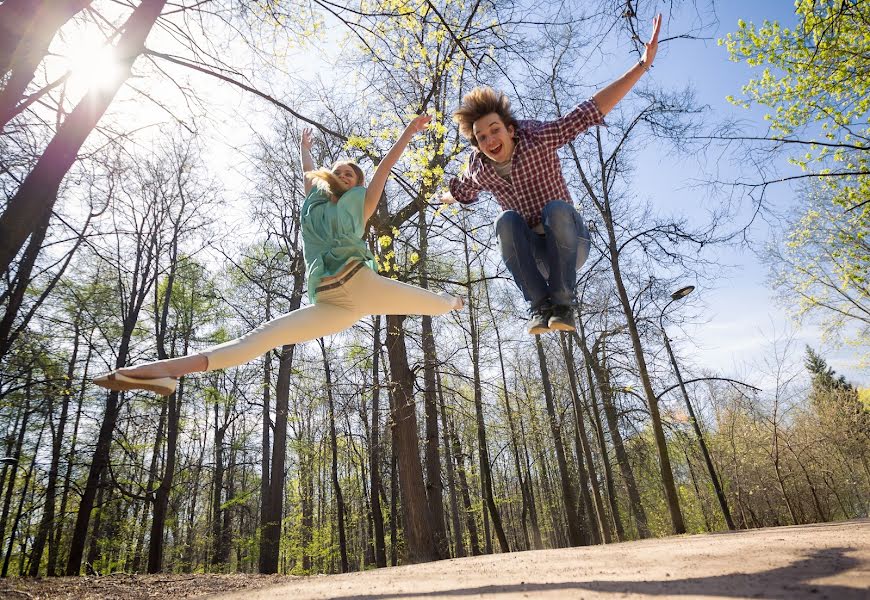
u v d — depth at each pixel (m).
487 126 2.94
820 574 1.83
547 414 17.11
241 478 25.89
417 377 10.78
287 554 22.77
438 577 2.88
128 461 15.51
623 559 2.97
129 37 4.27
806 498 16.89
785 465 17.17
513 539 33.25
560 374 18.97
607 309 13.19
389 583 2.82
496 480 28.48
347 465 22.92
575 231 2.88
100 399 15.65
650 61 2.90
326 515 26.27
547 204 2.91
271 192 13.94
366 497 20.00
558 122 2.92
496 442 21.94
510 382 19.28
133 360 14.27
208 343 17.67
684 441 14.43
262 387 16.41
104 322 14.90
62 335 13.36
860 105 9.31
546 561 3.29
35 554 14.49
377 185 2.93
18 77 3.84
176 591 4.59
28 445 13.83
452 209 5.83
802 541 3.00
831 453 18.80
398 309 2.86
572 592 1.91
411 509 9.76
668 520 19.00
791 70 9.55
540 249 3.12
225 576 5.84
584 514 21.33
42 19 3.76
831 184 10.93
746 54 9.54
